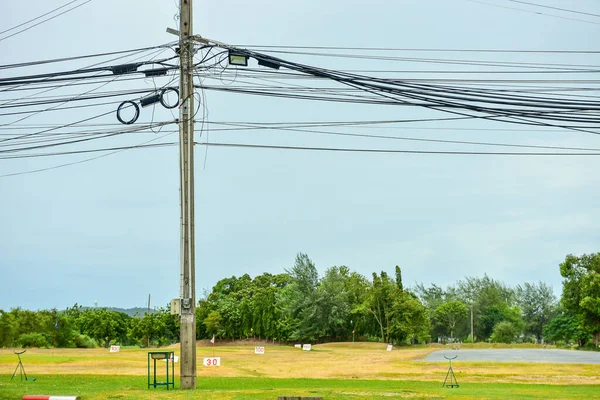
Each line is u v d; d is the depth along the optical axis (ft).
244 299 354.95
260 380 92.48
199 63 75.51
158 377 95.66
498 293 500.74
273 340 335.88
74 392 70.38
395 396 68.03
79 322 320.70
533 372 122.01
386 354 214.90
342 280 355.15
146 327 314.76
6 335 242.99
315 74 74.23
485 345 351.46
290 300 334.65
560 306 469.16
